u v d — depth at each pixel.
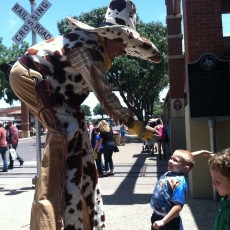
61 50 2.87
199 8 7.61
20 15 8.73
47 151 2.82
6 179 11.49
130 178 10.95
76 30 3.03
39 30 8.74
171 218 3.58
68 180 2.85
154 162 15.12
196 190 7.55
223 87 7.21
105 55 3.04
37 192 2.77
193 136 7.52
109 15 3.12
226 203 2.39
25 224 6.17
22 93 2.89
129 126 2.87
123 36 2.96
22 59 2.89
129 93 31.55
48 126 2.86
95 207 3.08
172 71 15.66
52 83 2.87
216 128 7.48
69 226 2.81
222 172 2.30
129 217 6.32
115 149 11.68
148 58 3.25
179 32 15.70
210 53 7.26
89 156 3.06
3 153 13.76
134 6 3.19
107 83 2.82
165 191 3.70
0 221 6.38
